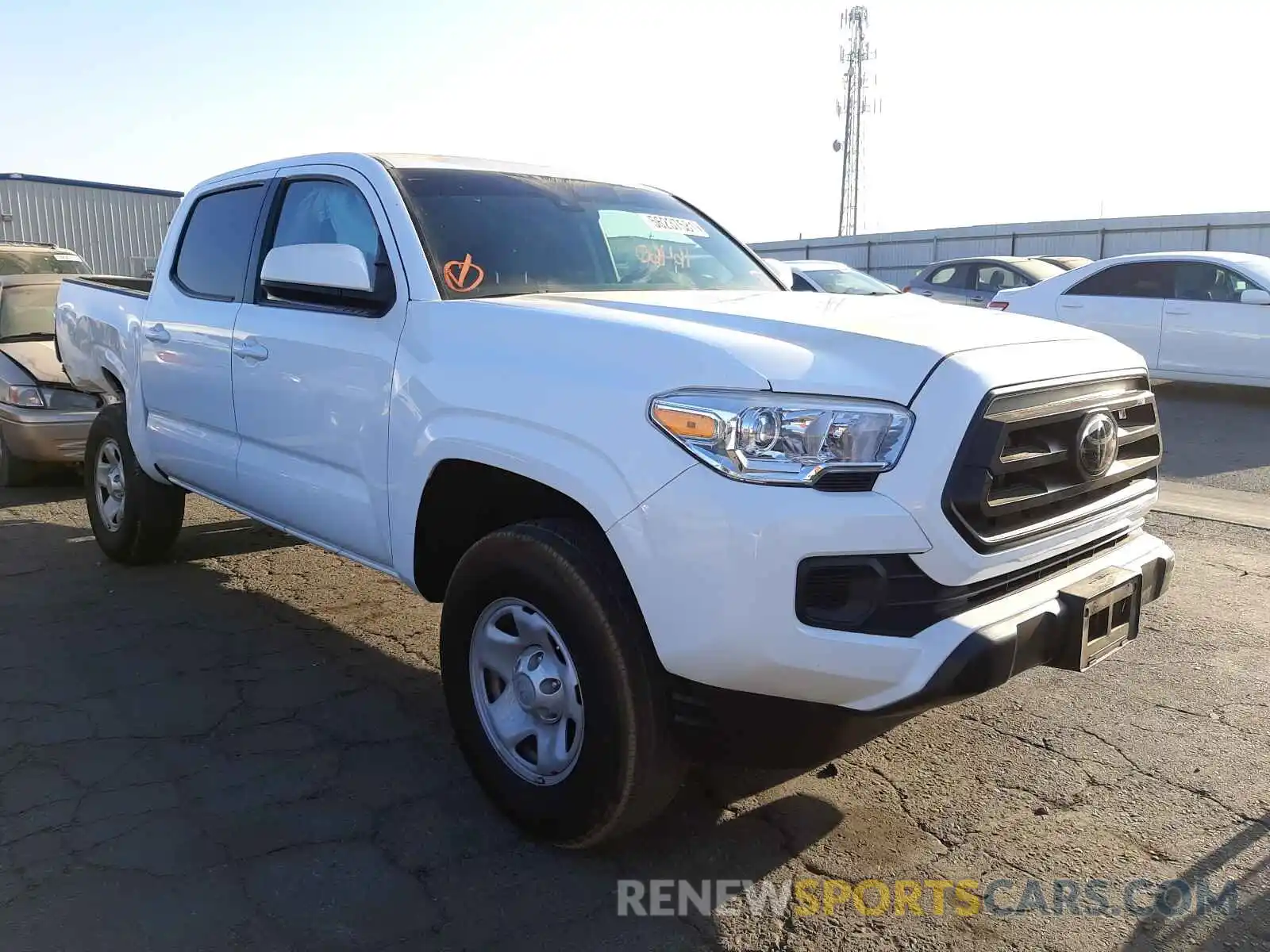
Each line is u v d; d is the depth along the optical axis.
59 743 3.49
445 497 3.19
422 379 3.12
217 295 4.37
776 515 2.32
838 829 2.99
